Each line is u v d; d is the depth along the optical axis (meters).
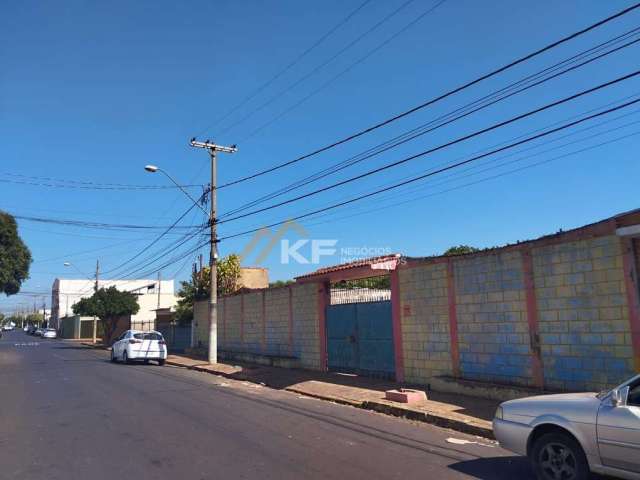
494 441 8.65
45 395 13.88
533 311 11.12
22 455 7.66
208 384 16.69
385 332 15.43
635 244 9.48
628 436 5.41
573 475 5.86
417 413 10.50
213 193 23.81
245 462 7.19
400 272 14.81
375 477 6.52
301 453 7.70
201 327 30.52
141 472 6.75
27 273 33.50
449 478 6.52
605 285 9.88
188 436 8.82
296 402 12.91
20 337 77.38
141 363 25.73
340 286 21.09
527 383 11.17
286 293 20.89
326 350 18.23
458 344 12.81
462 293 12.77
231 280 32.81
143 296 66.62
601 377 9.86
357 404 12.22
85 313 44.38
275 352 21.52
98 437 8.79
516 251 11.55
